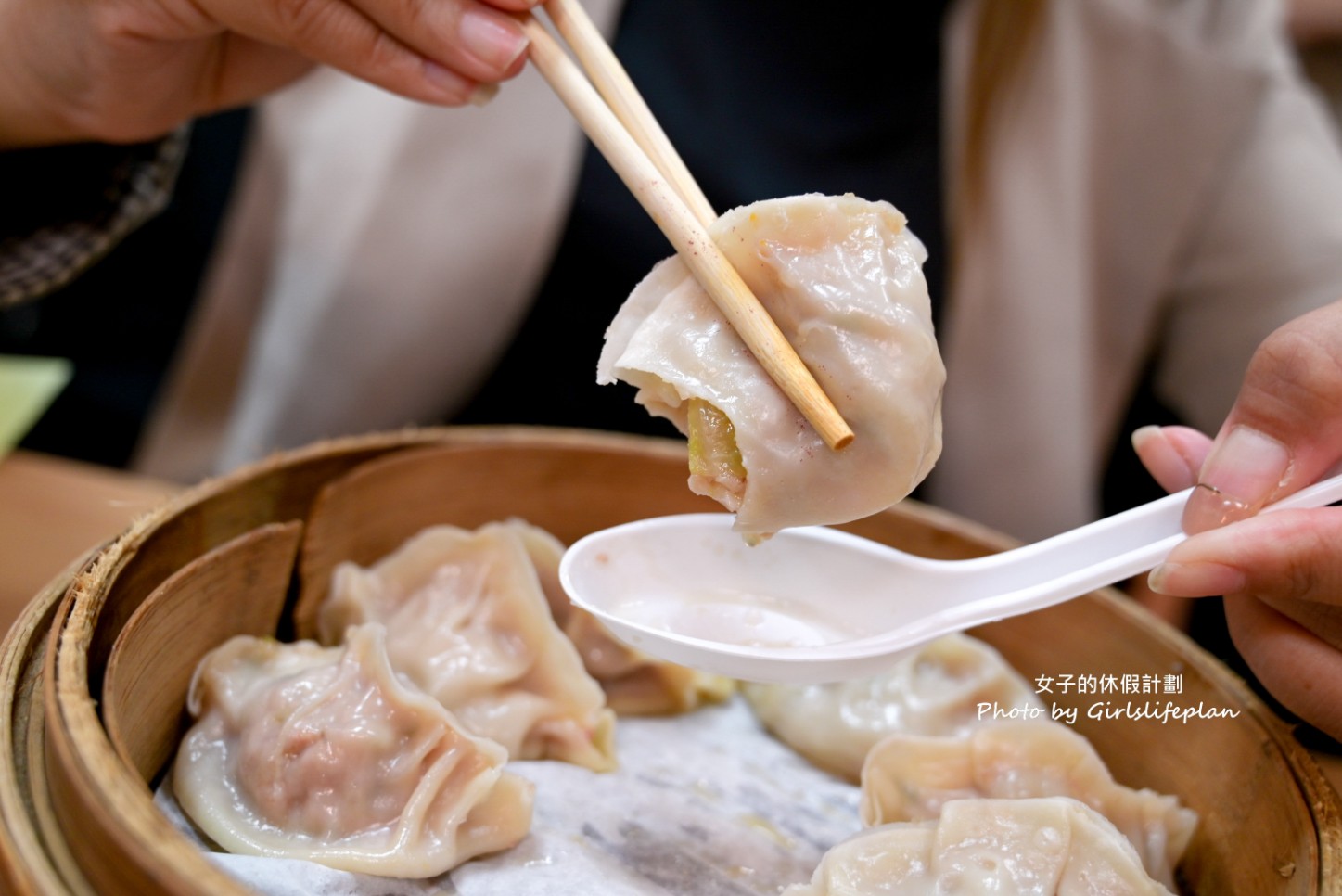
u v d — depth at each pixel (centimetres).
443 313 74
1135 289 89
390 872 48
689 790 52
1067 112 84
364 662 50
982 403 88
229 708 50
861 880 48
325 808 49
